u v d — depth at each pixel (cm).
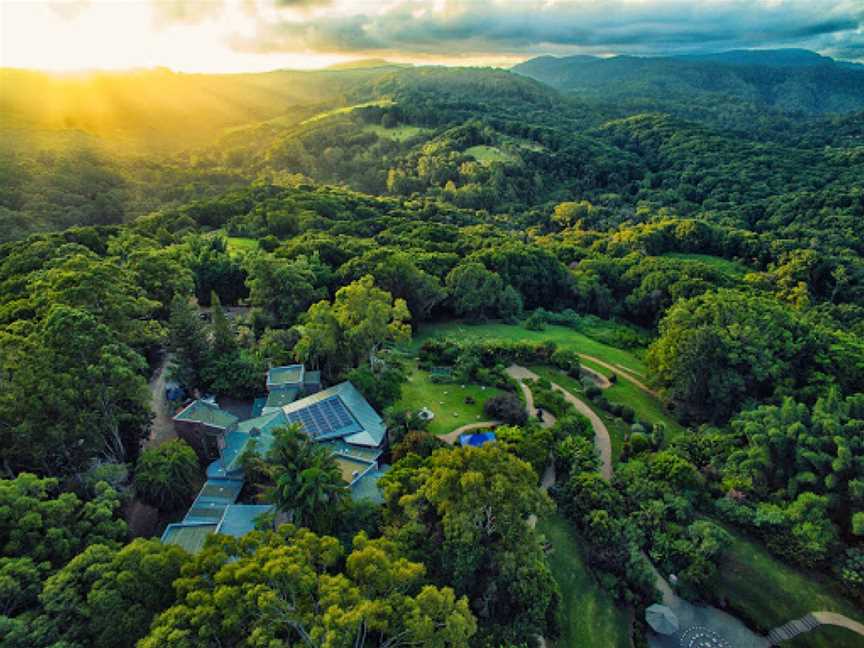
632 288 12925
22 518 3428
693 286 11269
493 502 3850
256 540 3316
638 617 4691
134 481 4988
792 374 7525
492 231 16412
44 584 3080
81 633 2944
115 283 6606
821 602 4878
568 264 14725
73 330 5088
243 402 6856
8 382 4872
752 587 4969
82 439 5019
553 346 8806
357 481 5181
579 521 5372
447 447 5700
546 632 4259
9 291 7944
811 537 5044
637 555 4953
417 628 2838
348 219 15912
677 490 5762
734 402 7388
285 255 10900
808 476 5525
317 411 5991
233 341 7150
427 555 4056
